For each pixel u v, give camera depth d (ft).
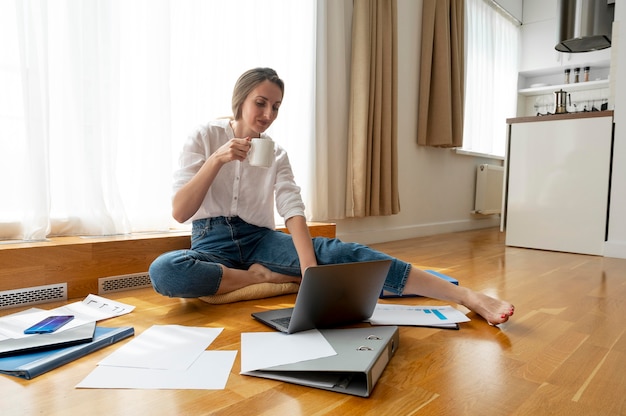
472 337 3.91
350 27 9.67
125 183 6.07
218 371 2.98
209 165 4.31
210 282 4.62
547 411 2.61
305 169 8.45
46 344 3.23
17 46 5.08
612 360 3.44
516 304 5.16
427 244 10.61
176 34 6.55
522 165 10.33
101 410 2.47
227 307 4.70
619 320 4.55
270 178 5.11
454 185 13.83
